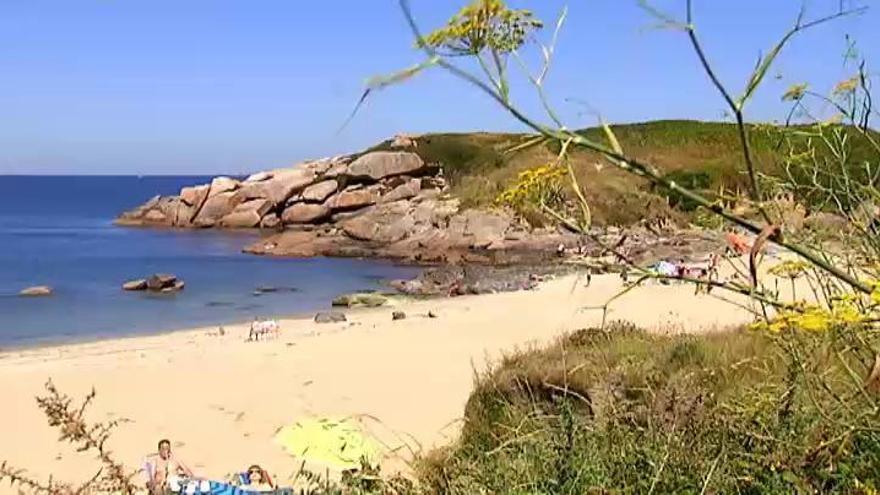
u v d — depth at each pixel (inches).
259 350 816.3
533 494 90.3
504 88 53.9
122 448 497.0
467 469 97.5
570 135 55.5
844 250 80.3
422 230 1873.8
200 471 459.2
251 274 1610.5
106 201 5516.7
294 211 2341.3
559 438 100.7
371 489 98.0
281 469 444.5
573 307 981.8
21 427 546.0
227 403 603.5
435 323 964.6
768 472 86.7
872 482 75.5
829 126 87.4
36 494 105.5
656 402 125.9
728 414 104.8
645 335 418.9
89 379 690.2
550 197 66.1
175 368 730.2
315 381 666.8
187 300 1336.1
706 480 83.3
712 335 396.5
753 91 59.4
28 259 1889.8
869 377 70.5
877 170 84.0
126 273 1647.4
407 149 2322.8
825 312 63.4
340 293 1370.6
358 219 1998.0
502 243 1732.3
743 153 60.7
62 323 1145.4
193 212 2628.0
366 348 804.6
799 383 92.0
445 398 599.2
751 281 63.0
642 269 68.6
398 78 50.7
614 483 94.3
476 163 2167.8
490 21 52.0
